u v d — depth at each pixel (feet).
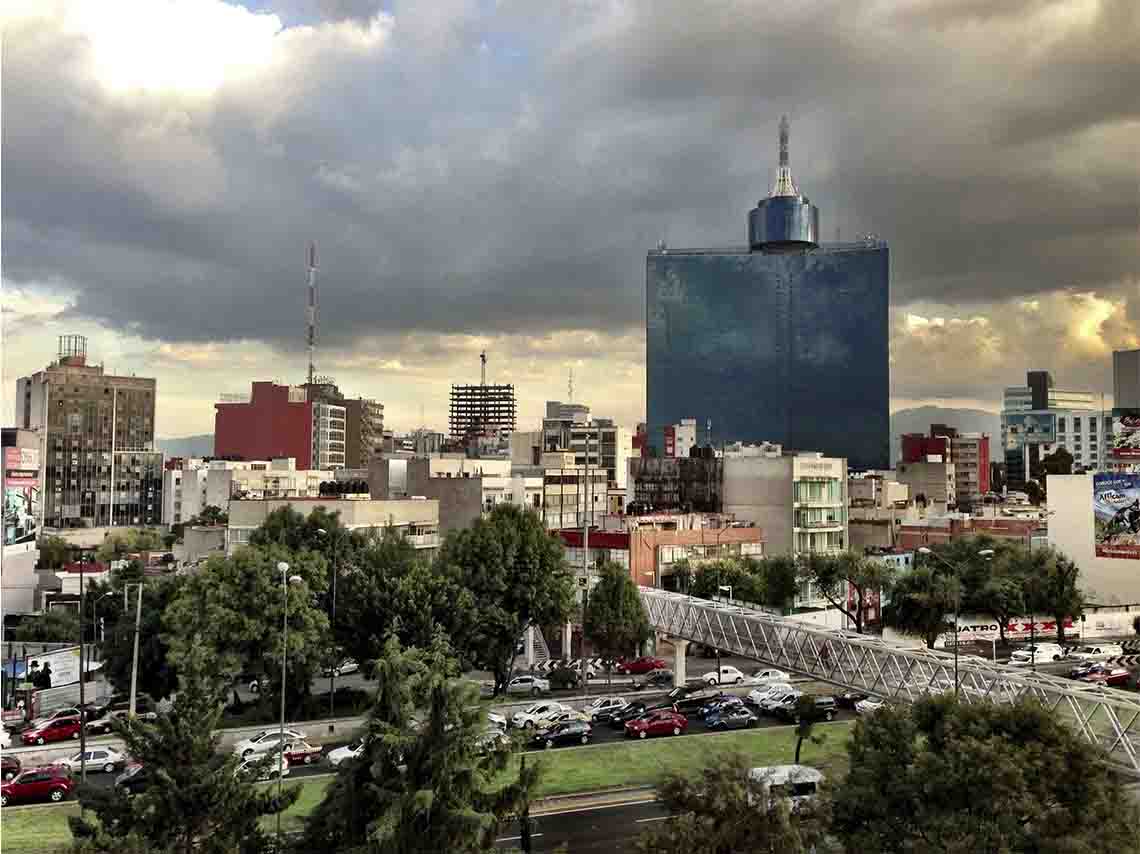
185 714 124.16
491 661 270.26
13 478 374.63
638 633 297.33
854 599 391.04
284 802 125.70
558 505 519.60
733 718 241.96
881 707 134.21
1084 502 442.09
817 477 474.49
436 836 115.34
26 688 284.00
